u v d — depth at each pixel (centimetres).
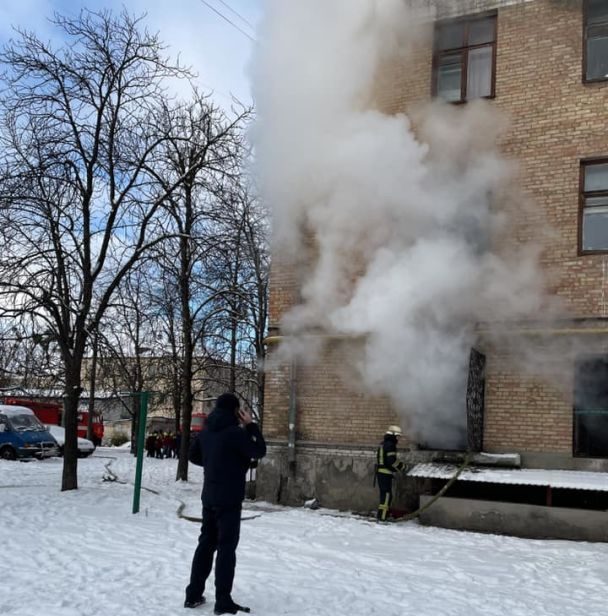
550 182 1112
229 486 521
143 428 1073
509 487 1114
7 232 1273
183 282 1728
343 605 555
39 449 2495
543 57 1149
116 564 671
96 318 1334
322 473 1203
